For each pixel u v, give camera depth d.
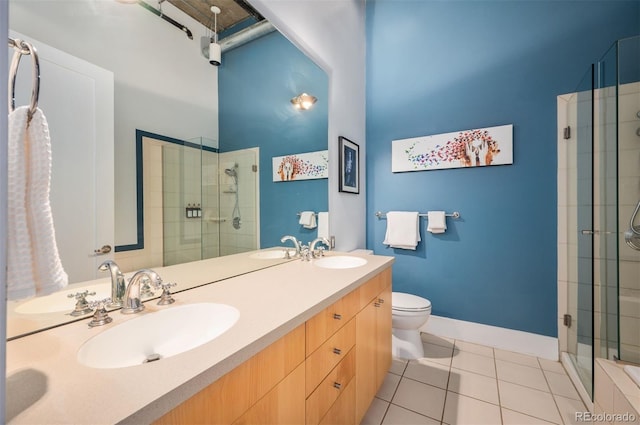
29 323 0.71
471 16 2.24
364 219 2.61
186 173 1.16
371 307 1.44
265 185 1.57
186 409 0.52
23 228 0.48
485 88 2.18
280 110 1.68
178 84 1.13
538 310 2.02
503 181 2.12
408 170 2.46
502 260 2.13
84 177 0.84
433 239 2.38
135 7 0.98
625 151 1.50
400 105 2.52
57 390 0.49
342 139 2.17
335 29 2.14
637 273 1.38
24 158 0.48
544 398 1.56
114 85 0.92
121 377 0.52
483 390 1.64
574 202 1.88
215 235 1.28
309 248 1.83
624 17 1.79
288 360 0.80
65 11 0.79
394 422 1.40
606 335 1.40
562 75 1.94
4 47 0.36
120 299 0.84
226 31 1.34
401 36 2.52
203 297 0.99
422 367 1.88
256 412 0.68
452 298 2.31
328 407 1.01
